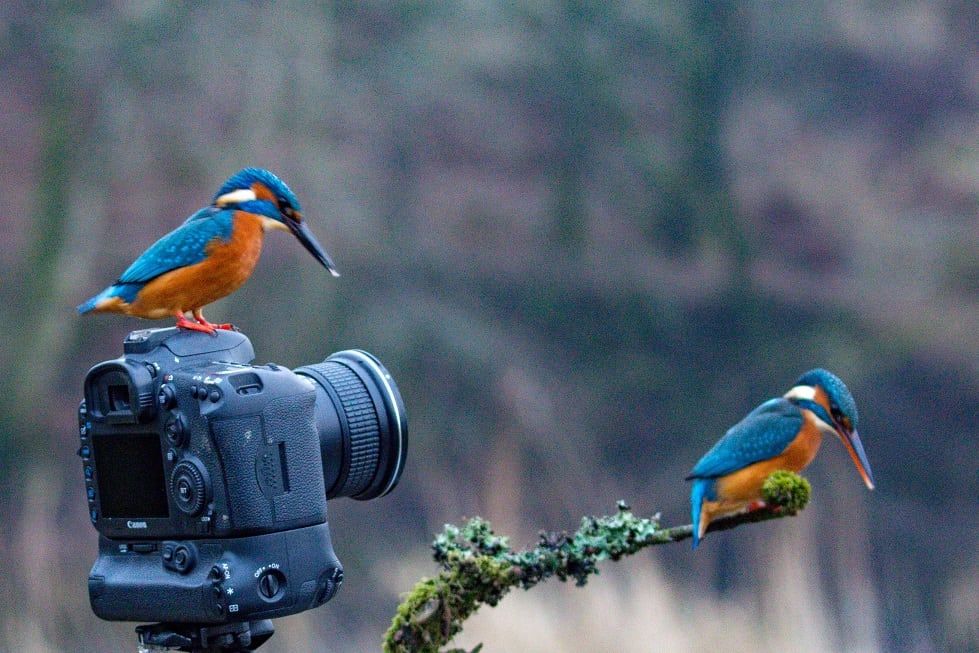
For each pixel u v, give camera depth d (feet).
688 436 71.51
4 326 58.65
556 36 71.15
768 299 77.10
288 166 60.59
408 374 62.59
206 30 59.11
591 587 27.48
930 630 38.06
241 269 13.55
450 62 67.77
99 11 59.67
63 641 39.01
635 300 72.90
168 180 59.47
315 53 60.85
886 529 66.90
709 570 53.98
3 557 45.16
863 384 75.10
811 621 27.96
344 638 47.98
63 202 58.75
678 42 74.69
